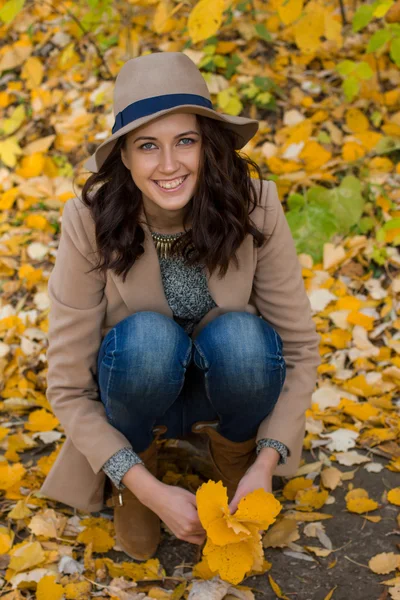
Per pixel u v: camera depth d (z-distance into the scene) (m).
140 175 1.67
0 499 2.07
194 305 1.89
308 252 3.05
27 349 2.73
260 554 1.53
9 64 3.96
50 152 3.68
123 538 1.85
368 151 3.34
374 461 2.19
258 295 1.93
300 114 3.54
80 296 1.82
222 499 1.52
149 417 1.78
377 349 2.63
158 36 3.93
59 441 2.33
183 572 1.80
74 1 4.07
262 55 3.78
